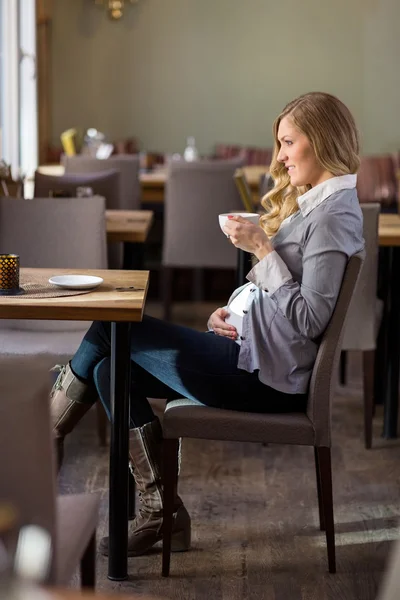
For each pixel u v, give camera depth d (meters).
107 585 2.77
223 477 3.74
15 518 1.51
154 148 9.98
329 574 2.88
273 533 3.20
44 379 1.49
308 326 2.66
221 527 3.24
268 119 9.95
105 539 2.99
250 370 2.73
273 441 2.73
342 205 2.69
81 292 2.77
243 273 4.34
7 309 2.57
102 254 3.88
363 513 3.37
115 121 9.91
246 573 2.88
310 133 2.74
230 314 2.97
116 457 2.75
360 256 2.66
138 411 2.87
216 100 9.93
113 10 9.71
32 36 8.02
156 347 2.77
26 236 3.87
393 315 4.19
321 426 2.73
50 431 1.50
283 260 2.76
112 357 2.70
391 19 9.77
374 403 4.62
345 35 9.81
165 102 9.91
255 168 8.16
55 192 4.52
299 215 2.77
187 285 7.73
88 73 9.83
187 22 9.81
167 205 6.54
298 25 9.81
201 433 2.74
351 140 2.77
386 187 8.53
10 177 4.52
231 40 9.84
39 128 8.86
